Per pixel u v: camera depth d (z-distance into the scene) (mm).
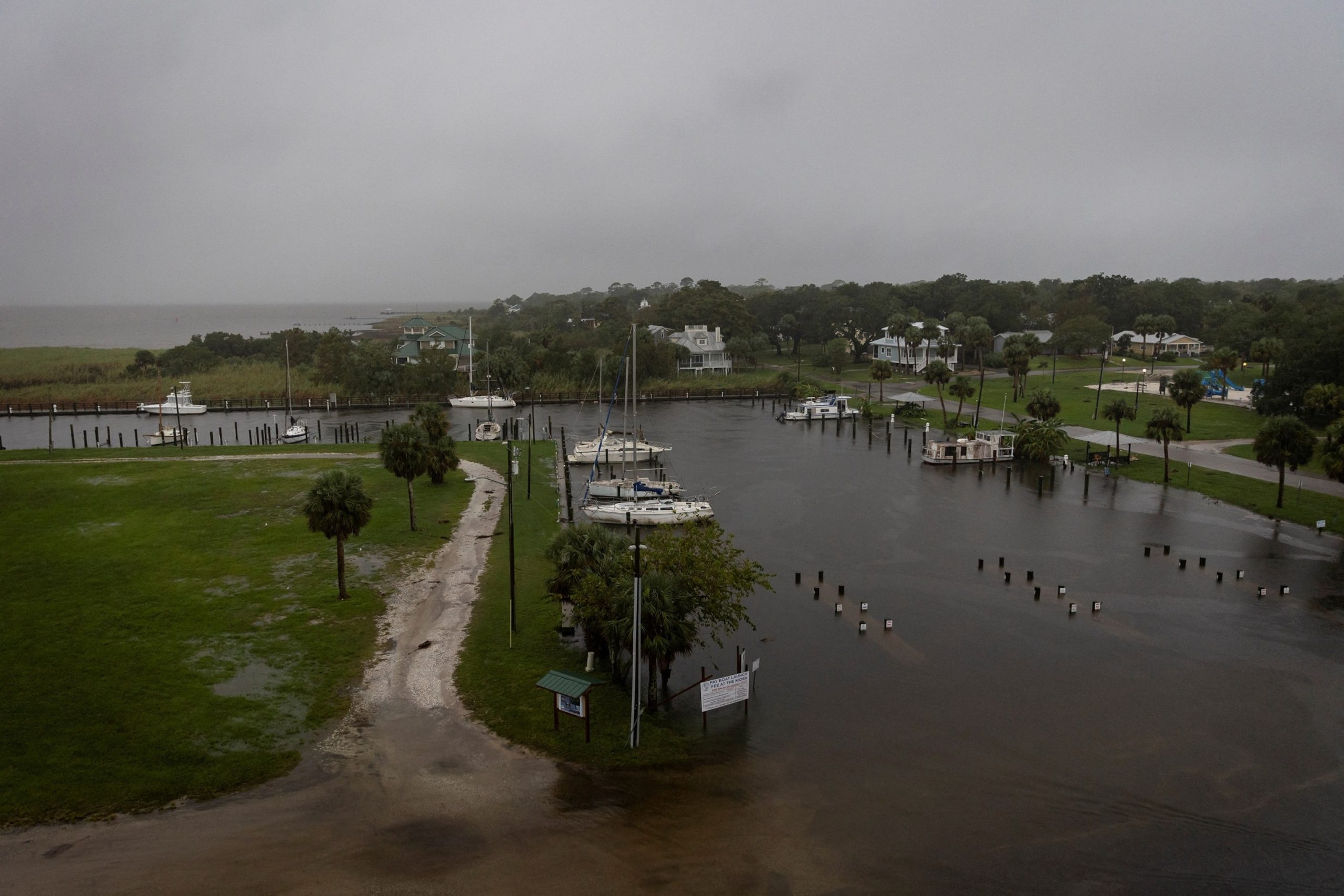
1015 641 42500
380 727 32125
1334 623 44781
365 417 129000
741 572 37531
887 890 23562
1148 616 45875
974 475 84750
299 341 169250
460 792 28062
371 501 45406
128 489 69812
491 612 44000
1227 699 36188
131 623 41125
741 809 27547
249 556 52125
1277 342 114875
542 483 77000
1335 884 24281
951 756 31266
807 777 29641
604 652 38094
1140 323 170500
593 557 38531
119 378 152125
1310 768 30641
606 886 23469
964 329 146250
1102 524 64812
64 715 31938
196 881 23250
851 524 65250
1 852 24156
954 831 26562
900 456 95125
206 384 145375
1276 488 73750
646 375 161250
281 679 35750
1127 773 30219
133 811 26375
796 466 89625
